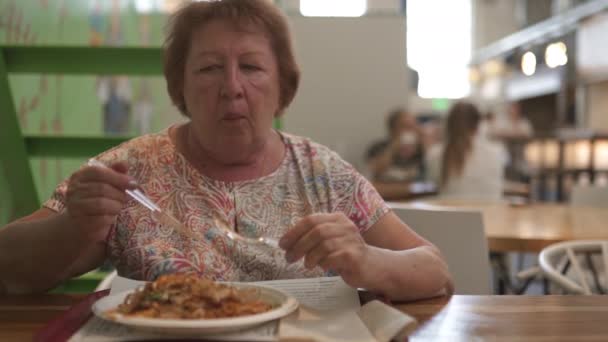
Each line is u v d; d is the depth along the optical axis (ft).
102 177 3.08
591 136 23.21
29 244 3.41
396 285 3.39
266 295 3.16
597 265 7.75
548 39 32.60
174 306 2.80
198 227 3.99
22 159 7.55
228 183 4.16
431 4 49.60
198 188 4.12
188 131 4.38
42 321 3.10
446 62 49.85
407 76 19.31
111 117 7.62
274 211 4.17
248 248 3.97
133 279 3.86
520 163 27.63
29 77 7.47
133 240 3.91
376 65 19.21
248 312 2.80
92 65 7.74
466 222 6.43
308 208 4.21
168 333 2.62
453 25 49.75
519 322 3.13
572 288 5.39
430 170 12.77
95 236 3.28
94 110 7.61
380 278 3.32
